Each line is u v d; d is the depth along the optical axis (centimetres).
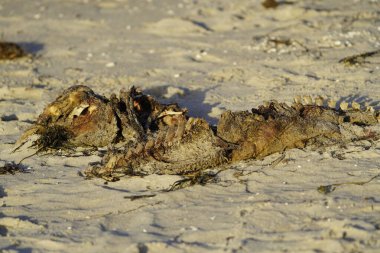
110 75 3631
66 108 2578
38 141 2581
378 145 2284
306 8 4591
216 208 1998
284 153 2272
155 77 3566
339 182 2077
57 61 4031
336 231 1780
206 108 3019
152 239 1845
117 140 2550
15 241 1919
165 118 2617
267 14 4647
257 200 2012
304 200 1978
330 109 2405
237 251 1742
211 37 4294
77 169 2395
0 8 5544
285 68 3509
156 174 2230
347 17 4319
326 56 3631
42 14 5266
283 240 1778
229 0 5122
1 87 3491
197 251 1766
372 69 3309
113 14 5153
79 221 2012
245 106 2975
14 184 2309
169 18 4691
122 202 2097
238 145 2252
